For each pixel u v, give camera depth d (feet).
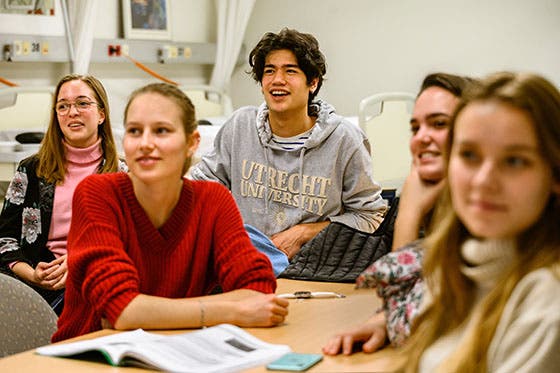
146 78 21.09
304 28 22.75
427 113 6.37
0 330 6.97
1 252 10.34
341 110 22.56
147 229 6.84
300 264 8.62
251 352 5.70
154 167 6.60
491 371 4.32
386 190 13.15
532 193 4.25
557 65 19.61
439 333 4.68
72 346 5.81
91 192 6.81
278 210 10.75
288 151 10.64
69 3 17.87
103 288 6.47
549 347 4.10
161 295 6.94
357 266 8.45
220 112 21.67
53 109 10.52
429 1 20.89
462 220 4.57
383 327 5.87
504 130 4.22
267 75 10.54
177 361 5.44
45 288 10.00
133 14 20.18
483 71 20.43
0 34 16.48
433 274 4.81
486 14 20.20
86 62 18.06
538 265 4.28
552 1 19.45
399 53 21.48
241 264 7.03
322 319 6.71
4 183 14.08
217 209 7.16
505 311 4.29
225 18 21.53
